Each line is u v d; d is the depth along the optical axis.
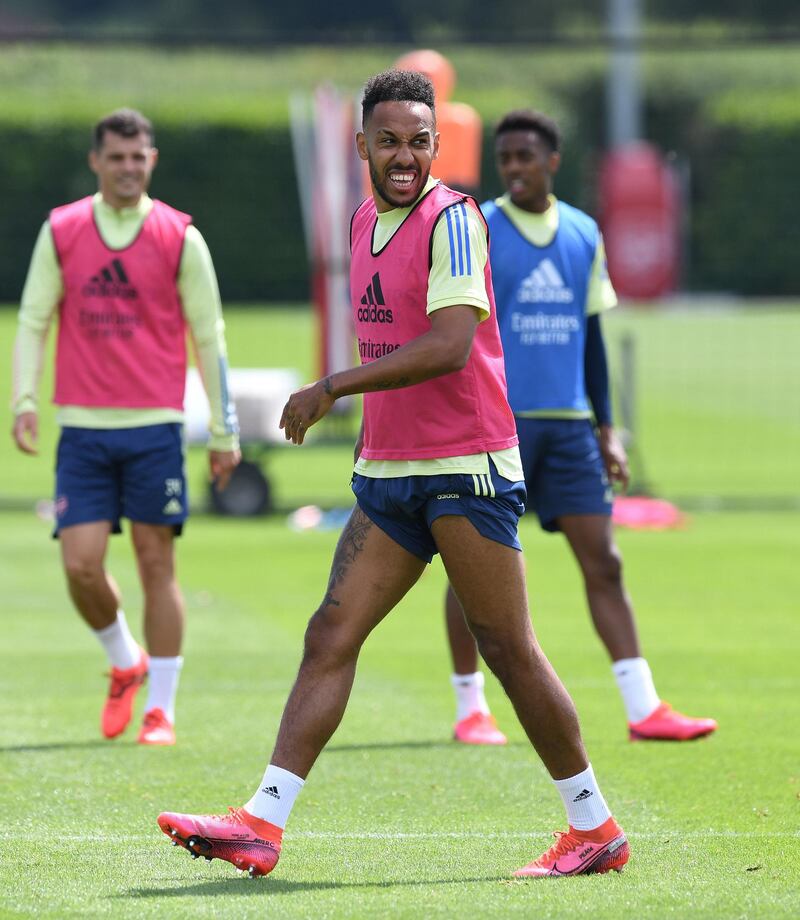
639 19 185.50
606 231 134.25
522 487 18.27
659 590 44.00
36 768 24.75
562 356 26.84
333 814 22.02
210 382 27.44
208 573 46.97
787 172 145.38
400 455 18.03
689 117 159.12
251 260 134.50
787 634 37.53
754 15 191.75
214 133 133.75
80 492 26.66
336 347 63.38
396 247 17.86
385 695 30.94
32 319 27.09
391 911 16.88
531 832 21.00
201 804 22.50
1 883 18.33
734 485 67.00
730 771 24.50
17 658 34.88
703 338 107.94
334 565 18.44
